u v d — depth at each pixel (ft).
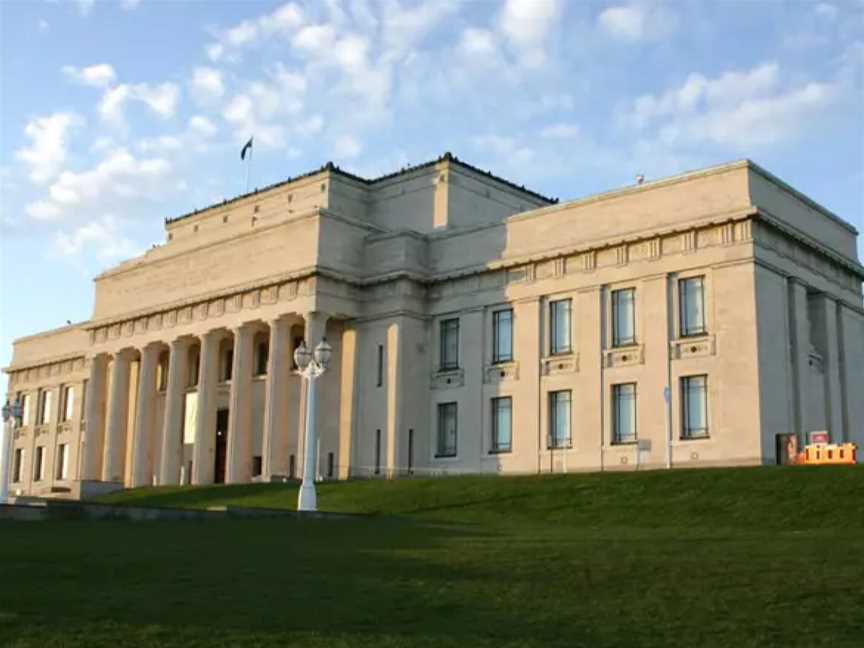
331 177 273.75
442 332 252.42
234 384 261.44
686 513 135.74
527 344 234.17
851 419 225.15
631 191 222.69
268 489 209.46
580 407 222.69
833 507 128.36
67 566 79.25
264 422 263.29
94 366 308.40
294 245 255.09
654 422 210.38
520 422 232.12
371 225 263.08
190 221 310.86
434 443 247.91
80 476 339.16
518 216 241.55
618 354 218.59
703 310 208.74
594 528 125.39
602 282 223.51
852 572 71.77
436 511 157.07
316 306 246.68
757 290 201.57
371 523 131.34
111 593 65.98
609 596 64.69
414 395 248.32
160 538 107.04
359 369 253.65
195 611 59.82
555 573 73.56
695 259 209.87
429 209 266.57
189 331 276.82
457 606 61.72
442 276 250.98
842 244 237.25
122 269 303.89
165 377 302.25
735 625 56.44
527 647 51.06
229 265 270.67
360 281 255.29
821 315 222.89
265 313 257.75
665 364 210.59
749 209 201.77
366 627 55.77
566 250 228.63
